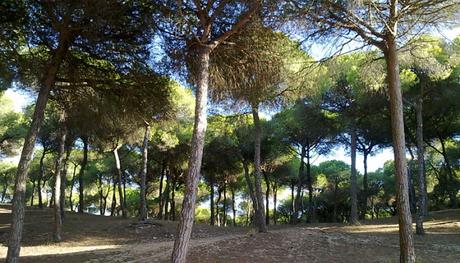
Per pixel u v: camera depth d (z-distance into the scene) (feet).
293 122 80.43
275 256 34.99
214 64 30.42
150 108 35.32
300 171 93.76
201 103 26.71
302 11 27.02
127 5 27.27
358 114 65.36
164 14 27.35
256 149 47.70
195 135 26.04
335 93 63.16
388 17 28.78
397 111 29.09
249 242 39.60
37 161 129.59
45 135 82.99
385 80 37.86
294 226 75.15
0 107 83.87
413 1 27.89
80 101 36.09
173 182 111.45
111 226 63.31
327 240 40.78
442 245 41.01
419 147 55.26
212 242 40.32
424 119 76.59
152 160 107.45
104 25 28.37
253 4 26.76
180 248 23.91
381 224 65.05
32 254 42.86
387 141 87.61
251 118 54.29
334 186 128.57
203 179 116.57
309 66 32.30
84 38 30.37
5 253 44.55
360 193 121.39
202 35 28.32
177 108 56.34
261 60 30.63
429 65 39.34
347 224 70.79
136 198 157.48
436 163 106.42
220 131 69.67
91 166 130.62
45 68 32.71
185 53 30.09
